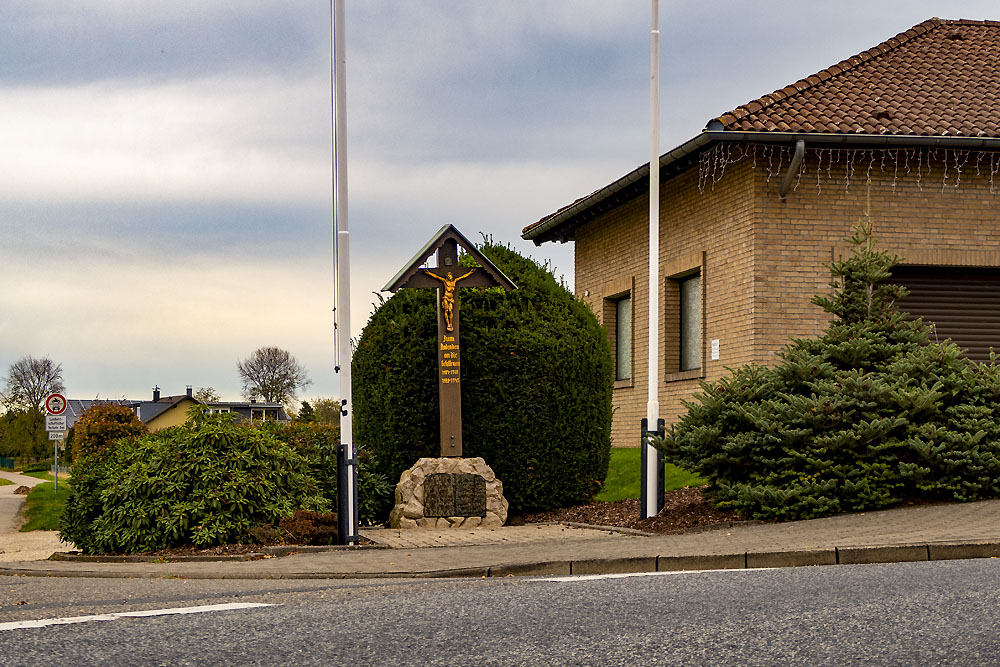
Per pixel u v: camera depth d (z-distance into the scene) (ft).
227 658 17.31
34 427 306.35
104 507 43.47
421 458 50.06
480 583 27.53
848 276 45.19
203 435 44.06
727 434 42.93
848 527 36.27
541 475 51.21
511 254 54.85
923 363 42.37
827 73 65.26
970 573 25.39
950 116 60.54
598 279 81.51
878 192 60.34
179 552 41.34
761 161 59.62
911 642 17.62
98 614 22.52
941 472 40.60
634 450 67.41
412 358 51.11
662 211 70.85
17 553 59.93
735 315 61.31
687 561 31.42
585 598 23.08
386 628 19.83
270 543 41.81
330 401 252.01
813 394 41.65
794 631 18.72
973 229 61.00
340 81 43.52
